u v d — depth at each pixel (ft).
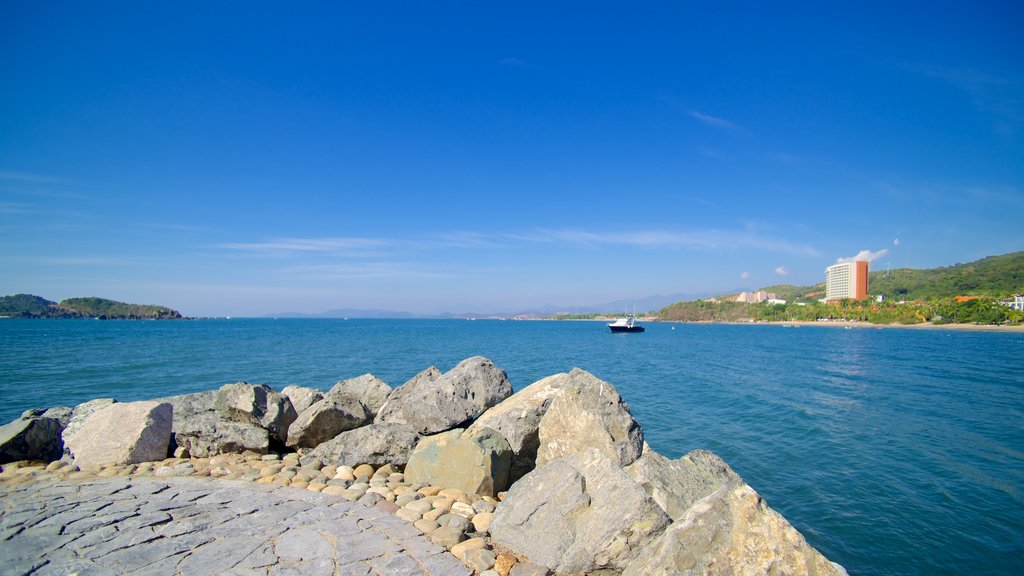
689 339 337.93
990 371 136.98
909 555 31.50
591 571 18.57
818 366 150.51
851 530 34.65
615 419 26.84
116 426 33.37
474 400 34.76
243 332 364.58
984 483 43.52
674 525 17.35
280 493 25.75
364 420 39.01
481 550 19.24
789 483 43.39
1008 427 65.62
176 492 25.54
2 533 19.81
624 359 173.58
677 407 77.71
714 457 27.35
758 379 116.67
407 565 18.11
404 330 469.16
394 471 31.86
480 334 400.67
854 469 47.14
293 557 18.33
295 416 38.93
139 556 18.06
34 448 32.63
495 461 27.66
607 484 21.03
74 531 20.20
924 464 48.88
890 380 116.16
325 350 192.85
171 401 41.88
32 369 118.01
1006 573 29.60
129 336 274.57
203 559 17.98
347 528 21.25
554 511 20.59
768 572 15.33
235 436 34.63
